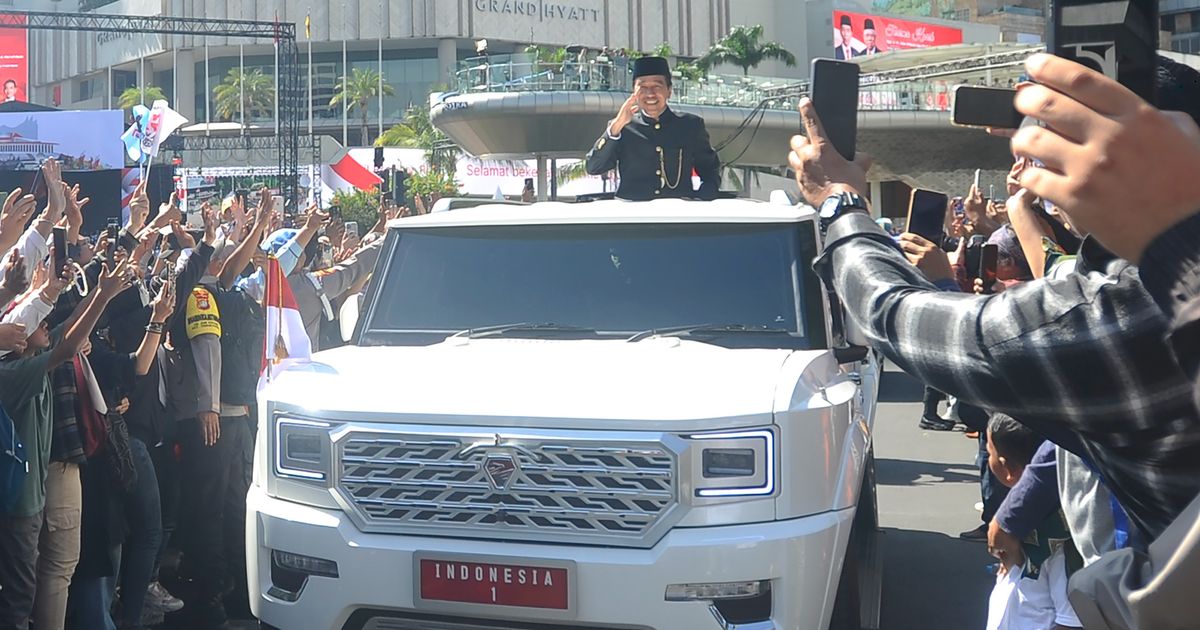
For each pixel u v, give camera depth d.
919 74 30.64
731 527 3.80
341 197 50.28
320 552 4.05
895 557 7.17
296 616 4.12
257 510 4.31
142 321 5.65
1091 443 1.18
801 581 3.81
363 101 92.19
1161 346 1.02
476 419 3.95
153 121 19.44
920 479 9.62
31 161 32.94
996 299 1.19
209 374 5.74
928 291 1.30
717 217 5.11
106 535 5.17
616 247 5.12
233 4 97.31
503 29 94.94
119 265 4.60
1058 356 1.08
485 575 3.84
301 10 95.25
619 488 3.82
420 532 3.97
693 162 6.51
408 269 5.29
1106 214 0.90
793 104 37.22
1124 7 1.01
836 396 4.27
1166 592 0.89
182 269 5.81
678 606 3.73
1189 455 1.05
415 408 4.02
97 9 110.69
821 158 1.59
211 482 5.82
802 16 105.81
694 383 4.02
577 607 3.76
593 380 4.08
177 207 7.41
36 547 4.52
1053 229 2.14
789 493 3.87
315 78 96.88
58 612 4.85
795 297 4.86
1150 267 0.91
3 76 83.06
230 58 101.12
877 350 1.35
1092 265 1.13
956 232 5.54
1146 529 1.17
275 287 4.82
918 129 33.06
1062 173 0.92
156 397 5.84
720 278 4.95
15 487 4.21
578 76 36.19
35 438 4.49
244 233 7.61
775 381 4.06
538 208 5.47
